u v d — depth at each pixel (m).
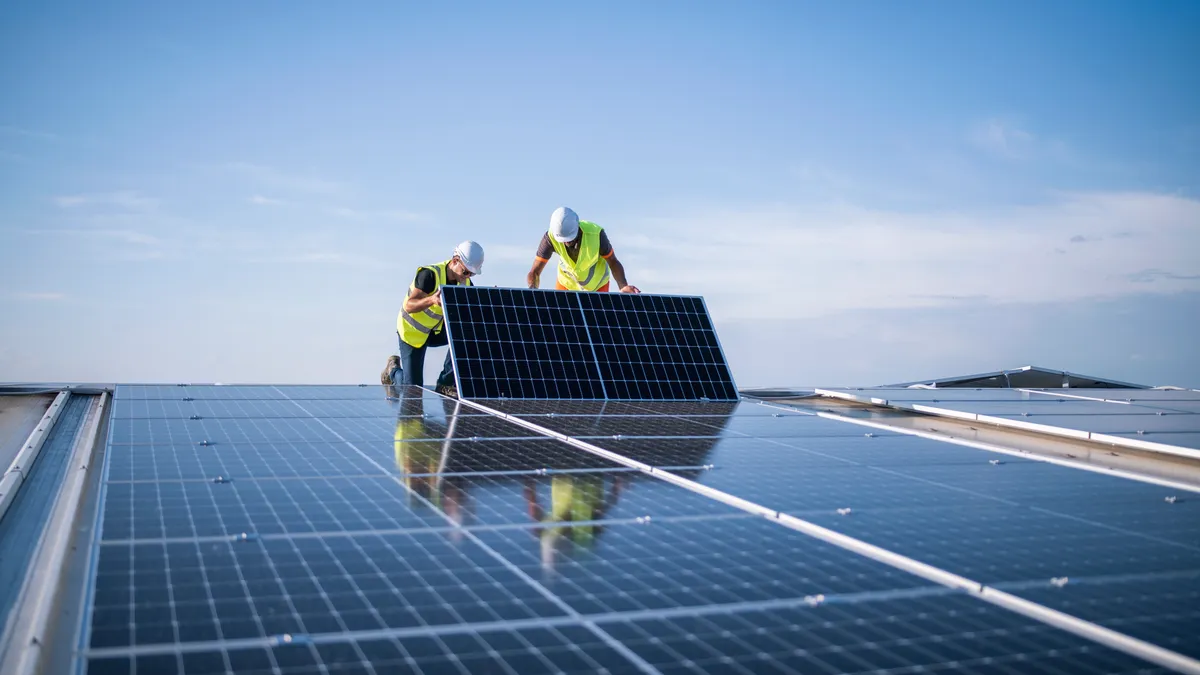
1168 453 11.35
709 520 7.08
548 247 17.69
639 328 15.96
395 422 11.38
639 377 15.14
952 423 14.26
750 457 9.75
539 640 4.66
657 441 10.55
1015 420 13.46
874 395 17.23
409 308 17.16
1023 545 6.73
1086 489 8.68
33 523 6.86
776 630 4.95
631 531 6.68
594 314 15.86
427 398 14.06
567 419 12.11
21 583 5.52
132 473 7.92
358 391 14.74
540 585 5.45
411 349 18.08
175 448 9.11
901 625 5.11
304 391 14.50
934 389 19.19
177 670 4.16
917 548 6.53
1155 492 8.60
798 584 5.70
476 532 6.50
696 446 10.32
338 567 5.62
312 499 7.21
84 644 4.40
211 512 6.74
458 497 7.48
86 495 7.34
